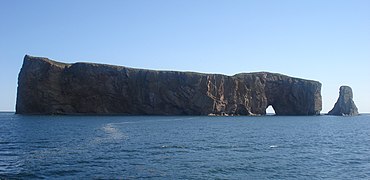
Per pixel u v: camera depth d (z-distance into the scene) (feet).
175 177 83.25
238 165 99.40
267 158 113.09
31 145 136.05
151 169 91.40
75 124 280.92
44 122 310.45
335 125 339.98
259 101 597.93
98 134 187.21
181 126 269.64
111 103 529.86
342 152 131.13
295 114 623.77
